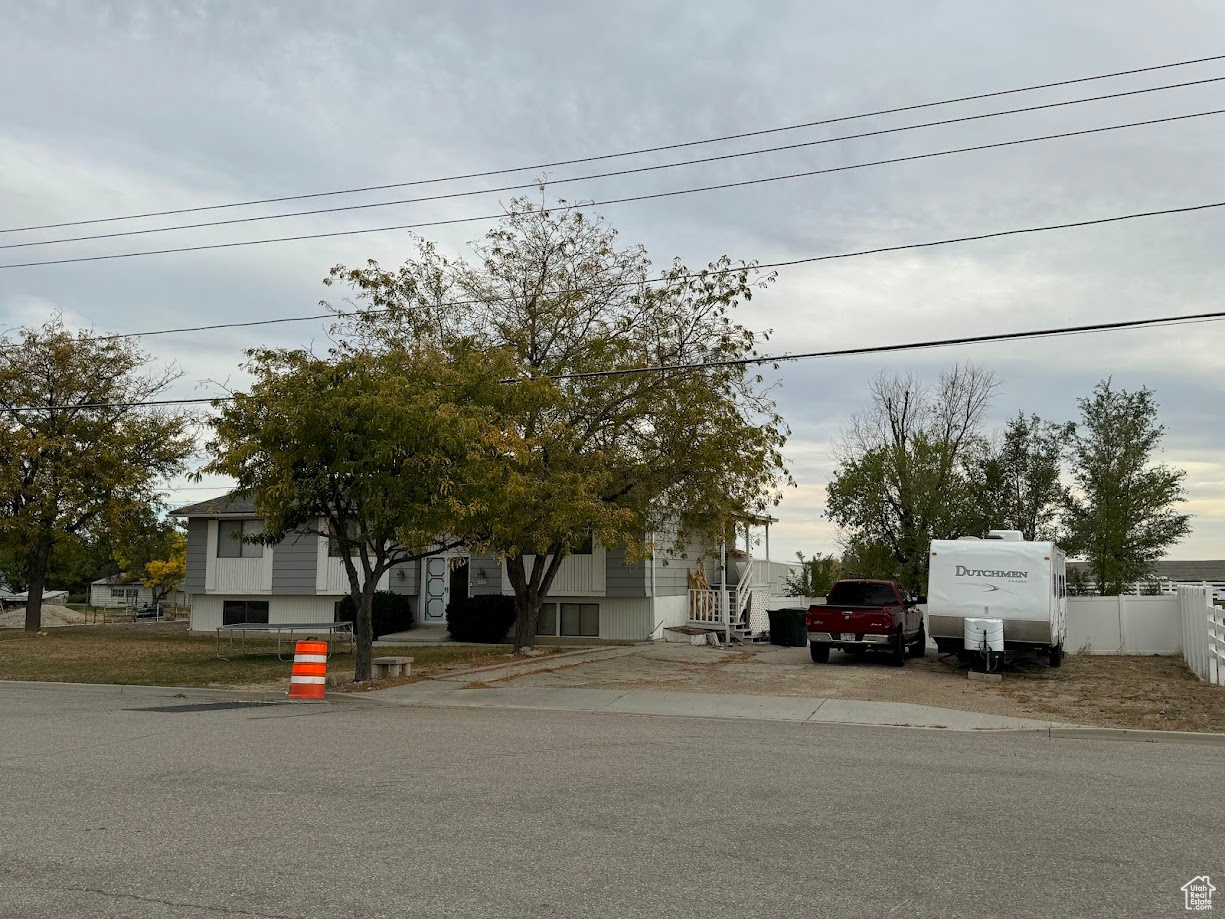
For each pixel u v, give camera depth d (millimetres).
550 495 18844
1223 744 11977
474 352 18125
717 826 6906
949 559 20344
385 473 15516
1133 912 5164
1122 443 34406
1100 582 34531
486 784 8328
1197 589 20500
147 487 32625
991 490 35469
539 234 22141
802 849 6316
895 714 14148
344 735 11297
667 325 21469
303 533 17438
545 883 5547
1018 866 5980
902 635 21250
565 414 21109
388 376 15742
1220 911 5184
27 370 30422
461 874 5703
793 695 16109
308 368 15844
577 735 11547
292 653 24078
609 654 22797
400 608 29844
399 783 8336
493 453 16438
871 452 35875
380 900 5246
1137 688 17109
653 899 5289
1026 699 15836
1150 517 34281
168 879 5598
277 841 6414
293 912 5062
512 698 15680
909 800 7863
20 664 21469
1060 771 9383
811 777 8852
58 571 68000
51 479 30094
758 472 21672
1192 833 6844
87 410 31234
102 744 10477
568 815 7191
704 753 10219
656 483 21656
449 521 15609
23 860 5969
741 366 21250
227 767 9070
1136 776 9141
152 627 37969
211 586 31969
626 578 27875
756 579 31938
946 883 5617
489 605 27625
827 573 37312
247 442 15547
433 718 13305
